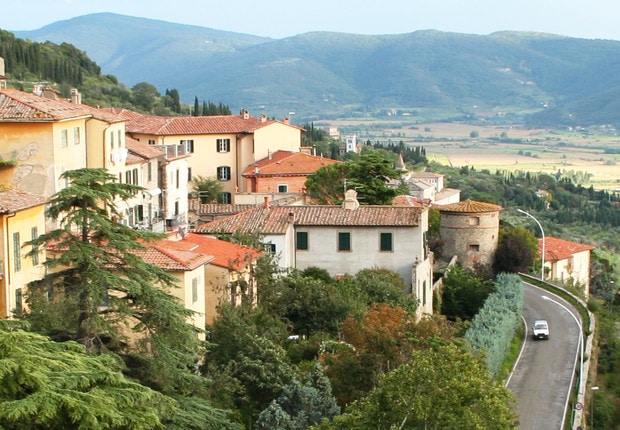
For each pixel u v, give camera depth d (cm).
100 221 3891
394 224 7650
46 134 6456
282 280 6819
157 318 4003
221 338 5378
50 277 3997
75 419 2662
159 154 8962
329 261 7750
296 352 5894
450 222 10275
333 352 5628
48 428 2702
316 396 4731
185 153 9850
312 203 10200
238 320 5491
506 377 7194
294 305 6581
